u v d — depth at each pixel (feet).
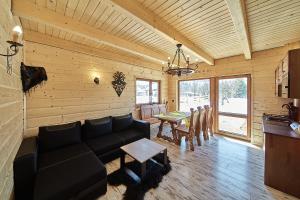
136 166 8.55
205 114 13.17
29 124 8.72
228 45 11.12
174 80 19.21
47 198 4.77
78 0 6.04
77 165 6.51
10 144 5.03
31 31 8.68
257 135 12.48
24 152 6.08
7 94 4.68
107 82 12.91
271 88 11.73
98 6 6.46
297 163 6.39
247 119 13.28
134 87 15.34
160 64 18.16
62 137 8.52
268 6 6.26
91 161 6.91
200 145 12.19
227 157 10.06
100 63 12.36
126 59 14.33
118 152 9.77
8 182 4.72
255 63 12.53
